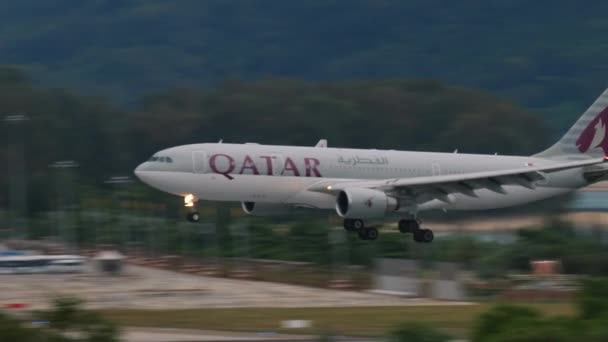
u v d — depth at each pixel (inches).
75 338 4131.4
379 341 4793.3
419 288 6899.6
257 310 5999.0
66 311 4207.7
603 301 4736.7
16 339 3900.1
